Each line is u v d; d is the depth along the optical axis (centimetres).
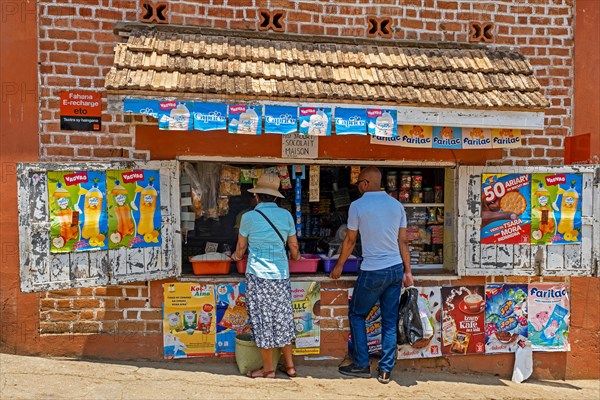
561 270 536
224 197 533
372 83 475
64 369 479
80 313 502
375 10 542
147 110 432
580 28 559
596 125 562
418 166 548
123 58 452
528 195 537
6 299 494
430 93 475
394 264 500
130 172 484
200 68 457
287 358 504
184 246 554
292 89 452
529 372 550
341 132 455
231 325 518
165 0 511
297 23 532
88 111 495
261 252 484
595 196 534
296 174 545
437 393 497
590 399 513
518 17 557
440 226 576
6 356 493
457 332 545
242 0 524
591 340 565
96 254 470
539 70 557
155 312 509
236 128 443
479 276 546
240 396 459
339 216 582
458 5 552
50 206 451
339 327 532
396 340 514
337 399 468
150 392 454
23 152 489
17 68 488
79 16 494
